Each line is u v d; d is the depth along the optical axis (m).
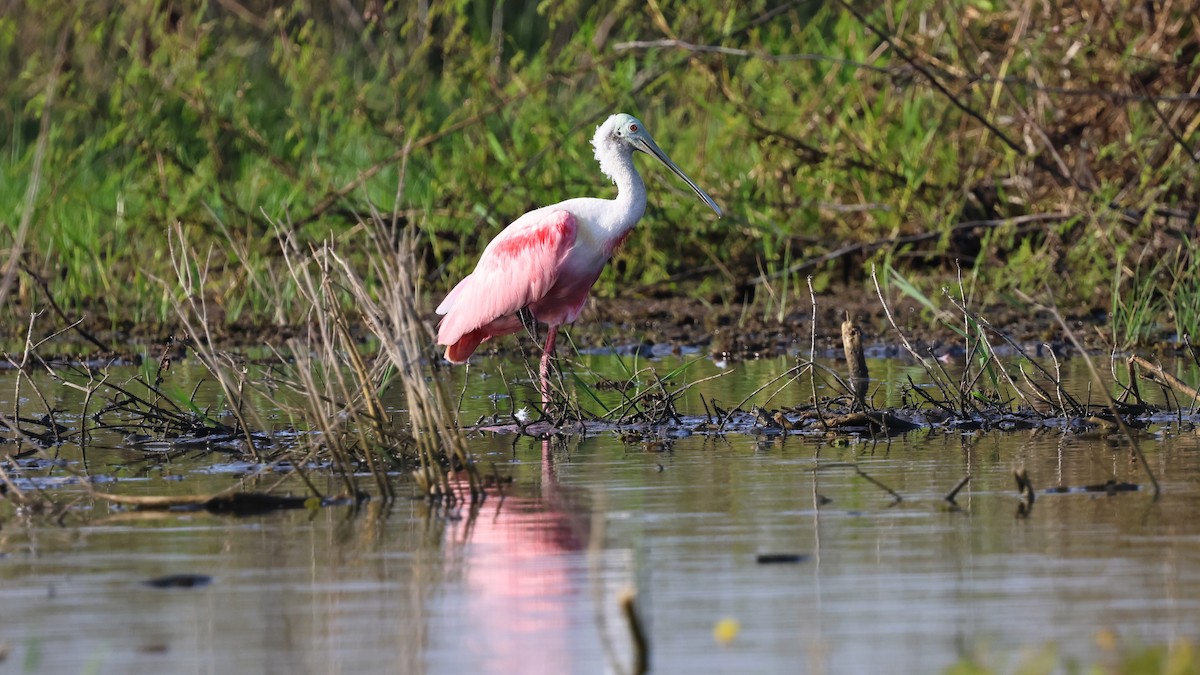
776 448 11.17
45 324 19.83
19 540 8.63
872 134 20.45
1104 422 11.94
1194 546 7.96
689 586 7.48
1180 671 5.84
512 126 21.75
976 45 20.23
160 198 20.48
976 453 10.77
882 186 20.69
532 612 7.12
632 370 15.56
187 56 20.58
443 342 14.02
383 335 9.96
